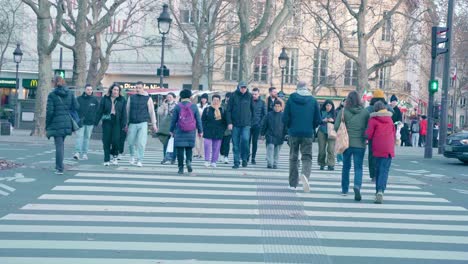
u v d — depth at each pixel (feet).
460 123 258.37
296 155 44.57
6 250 26.73
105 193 41.06
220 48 180.86
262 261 25.91
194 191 43.16
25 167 53.16
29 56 180.04
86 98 62.39
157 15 157.17
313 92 168.96
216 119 57.00
